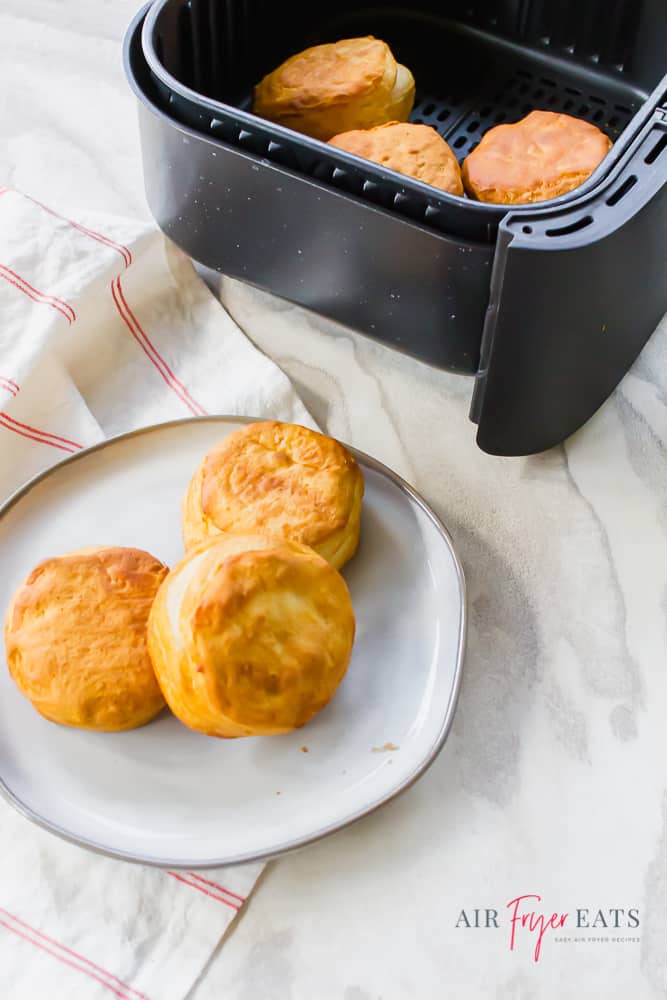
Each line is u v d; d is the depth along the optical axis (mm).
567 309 739
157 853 687
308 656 696
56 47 1036
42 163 970
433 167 807
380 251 766
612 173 735
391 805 724
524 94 924
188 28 843
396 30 953
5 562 771
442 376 879
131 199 954
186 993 681
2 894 702
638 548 804
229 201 799
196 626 686
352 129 876
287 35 928
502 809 724
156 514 792
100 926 695
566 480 831
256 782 708
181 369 876
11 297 858
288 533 742
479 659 766
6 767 711
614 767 736
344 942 694
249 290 915
